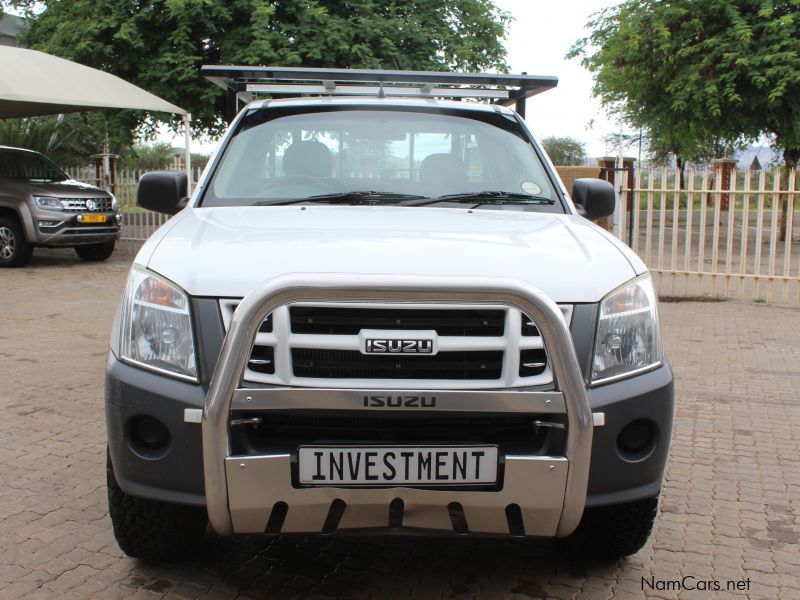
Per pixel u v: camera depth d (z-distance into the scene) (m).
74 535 3.37
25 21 17.78
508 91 4.55
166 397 2.49
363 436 2.48
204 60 14.91
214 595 2.89
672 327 8.54
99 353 6.99
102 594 2.88
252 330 2.30
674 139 19.53
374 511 2.46
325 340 2.37
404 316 2.41
